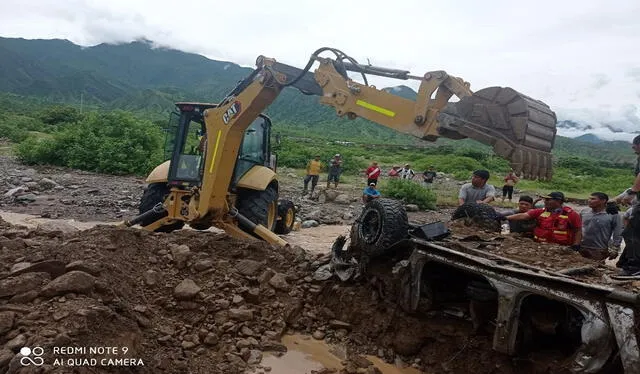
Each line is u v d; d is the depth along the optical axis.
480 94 4.75
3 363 3.23
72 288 3.91
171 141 8.59
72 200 12.03
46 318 3.62
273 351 4.62
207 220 7.32
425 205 16.61
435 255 4.48
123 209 11.55
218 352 4.43
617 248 6.98
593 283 3.62
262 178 8.12
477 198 7.28
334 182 19.33
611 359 3.34
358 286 5.31
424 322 4.70
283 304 5.22
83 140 18.50
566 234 5.92
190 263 5.33
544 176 4.75
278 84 6.44
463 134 4.77
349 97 5.75
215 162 7.00
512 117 4.62
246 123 6.89
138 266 5.14
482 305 4.36
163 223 7.75
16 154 19.34
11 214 10.26
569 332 3.88
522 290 3.78
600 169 46.28
